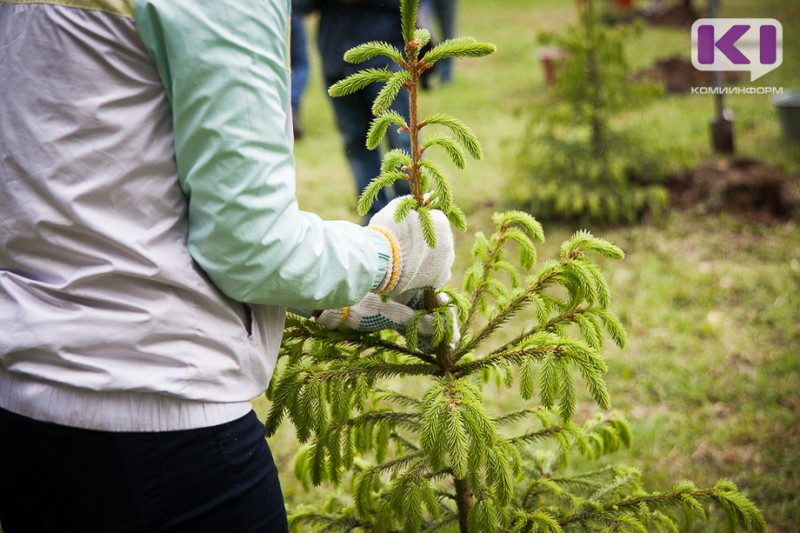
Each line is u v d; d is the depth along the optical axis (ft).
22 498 4.21
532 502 6.32
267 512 4.37
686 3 37.52
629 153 17.39
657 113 24.39
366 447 5.87
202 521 4.13
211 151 3.67
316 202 19.12
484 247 6.11
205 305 4.01
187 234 3.99
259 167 3.72
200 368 3.99
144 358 3.89
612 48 17.48
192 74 3.60
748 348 12.40
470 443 4.65
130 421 3.92
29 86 3.77
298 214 4.00
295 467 7.09
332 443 5.46
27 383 3.98
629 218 16.94
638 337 12.92
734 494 5.58
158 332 3.89
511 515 5.85
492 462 4.86
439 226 4.82
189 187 3.84
